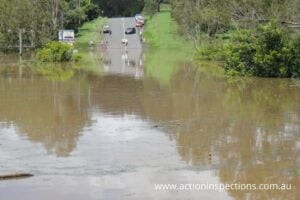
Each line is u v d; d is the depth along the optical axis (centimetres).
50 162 2542
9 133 3219
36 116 3803
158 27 18500
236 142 2955
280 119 3647
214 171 2392
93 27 19700
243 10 6869
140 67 8425
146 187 2175
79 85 5759
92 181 2250
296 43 6519
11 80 6325
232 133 3195
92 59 10588
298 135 3125
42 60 9781
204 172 2378
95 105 4316
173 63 9381
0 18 12875
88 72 7481
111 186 2188
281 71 6488
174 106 4241
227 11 6950
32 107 4194
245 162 2538
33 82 6088
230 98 4700
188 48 14725
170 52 13375
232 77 6662
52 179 2273
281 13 6538
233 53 6875
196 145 2886
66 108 4150
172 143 2938
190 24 11906
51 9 13712
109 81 6188
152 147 2844
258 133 3188
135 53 13025
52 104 4356
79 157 2634
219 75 6950
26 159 2600
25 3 12800
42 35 12900
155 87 5566
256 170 2405
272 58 6462
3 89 5378
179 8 12438
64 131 3278
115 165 2486
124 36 18175
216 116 3778
